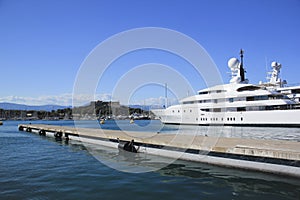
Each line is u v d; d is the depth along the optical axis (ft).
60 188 27.07
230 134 94.48
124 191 26.04
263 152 32.22
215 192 25.55
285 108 123.54
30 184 28.63
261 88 136.77
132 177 31.68
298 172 29.30
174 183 28.84
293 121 118.11
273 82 149.07
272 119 123.03
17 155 50.39
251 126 128.16
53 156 48.60
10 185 28.19
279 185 27.50
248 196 24.26
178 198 23.93
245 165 34.14
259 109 128.88
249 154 33.58
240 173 32.81
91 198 23.95
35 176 32.35
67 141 77.00
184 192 25.63
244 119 130.00
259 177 30.73
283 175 30.55
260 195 24.53
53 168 37.32
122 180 30.32
